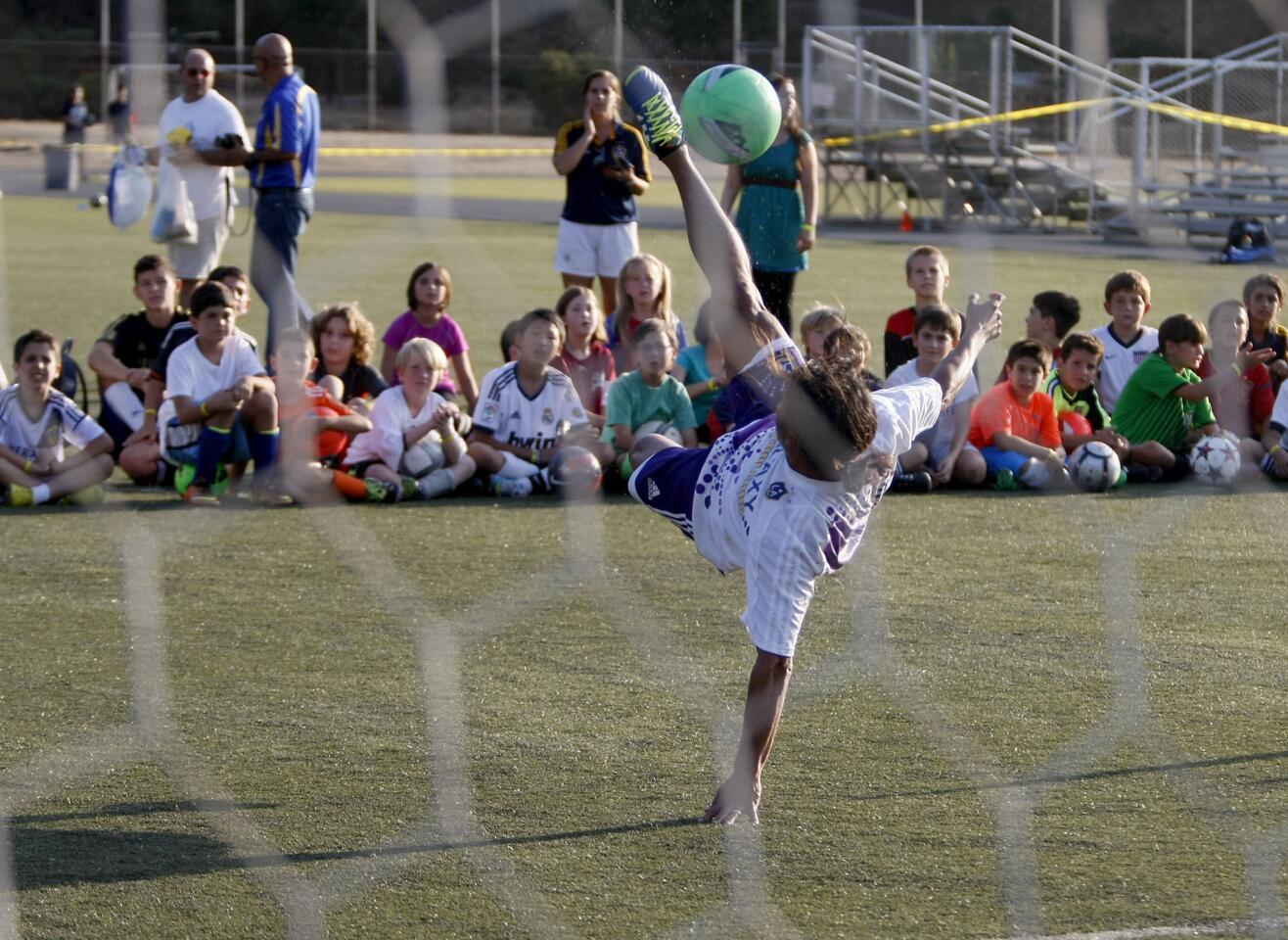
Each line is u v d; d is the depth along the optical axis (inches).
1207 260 1418.6
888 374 749.3
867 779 334.0
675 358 740.0
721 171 2285.9
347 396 695.1
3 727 363.6
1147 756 349.4
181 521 600.7
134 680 400.8
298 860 291.7
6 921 264.5
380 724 369.7
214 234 839.1
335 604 480.1
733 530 327.9
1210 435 716.7
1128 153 1843.0
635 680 406.9
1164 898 275.6
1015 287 1240.2
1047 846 298.4
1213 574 531.5
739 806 310.0
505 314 1153.4
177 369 621.0
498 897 275.6
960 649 436.5
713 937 259.6
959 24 1797.5
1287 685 403.2
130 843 298.8
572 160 885.2
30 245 1664.6
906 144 2065.7
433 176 1753.2
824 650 434.9
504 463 672.4
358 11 856.3
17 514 607.5
